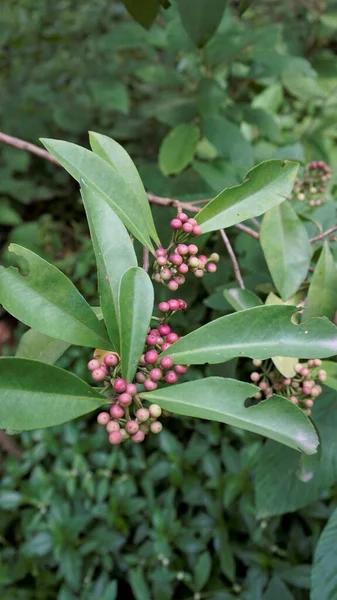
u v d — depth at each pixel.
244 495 0.79
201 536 0.80
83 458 0.87
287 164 0.37
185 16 0.44
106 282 0.32
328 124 0.98
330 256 0.41
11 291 0.31
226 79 0.97
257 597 0.75
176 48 0.79
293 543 0.79
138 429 0.30
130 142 1.17
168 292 0.61
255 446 0.81
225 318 0.32
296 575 0.75
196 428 0.88
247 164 0.73
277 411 0.30
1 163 1.21
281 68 0.85
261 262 0.55
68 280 0.32
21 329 1.09
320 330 0.32
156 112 0.81
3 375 0.28
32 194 1.25
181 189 0.76
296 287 0.43
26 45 1.35
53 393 0.29
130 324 0.30
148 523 0.84
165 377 0.31
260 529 0.77
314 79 1.03
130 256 0.32
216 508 0.81
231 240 0.67
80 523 0.81
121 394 0.30
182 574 0.78
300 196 0.56
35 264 0.31
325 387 0.49
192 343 0.32
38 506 0.84
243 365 0.76
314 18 1.12
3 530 0.87
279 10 1.25
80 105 1.19
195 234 0.36
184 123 0.79
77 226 1.28
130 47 0.94
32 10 1.40
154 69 0.88
